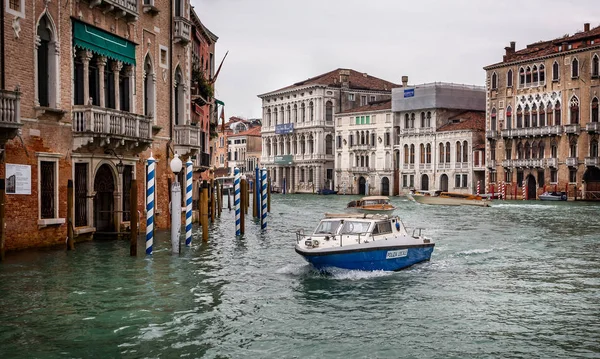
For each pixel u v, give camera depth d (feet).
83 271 51.37
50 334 35.60
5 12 54.03
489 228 98.48
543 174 196.95
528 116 203.10
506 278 53.83
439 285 50.52
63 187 61.72
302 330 37.70
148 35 77.71
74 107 62.54
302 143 293.23
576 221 111.45
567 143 189.57
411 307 43.37
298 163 293.02
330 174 285.84
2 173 54.19
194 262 58.13
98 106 64.39
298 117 294.66
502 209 147.02
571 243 77.87
